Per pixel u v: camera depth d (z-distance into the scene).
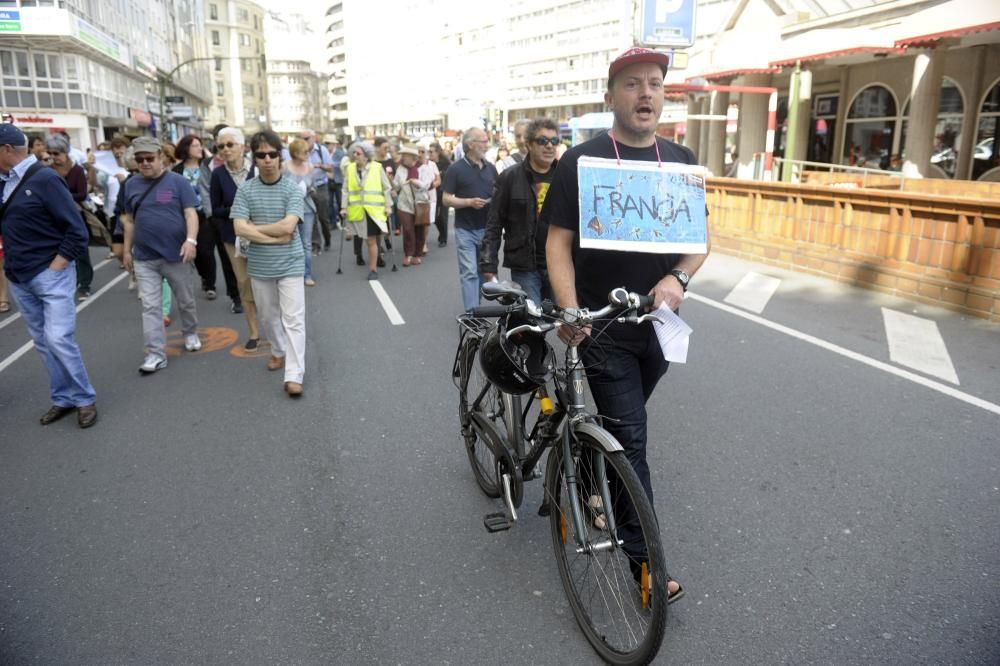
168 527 3.64
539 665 2.61
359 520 3.66
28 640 2.80
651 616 2.39
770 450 4.31
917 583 3.02
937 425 4.61
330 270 11.20
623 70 2.72
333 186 15.90
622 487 2.55
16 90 33.25
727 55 20.36
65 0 31.73
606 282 2.83
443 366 6.11
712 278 9.58
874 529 3.44
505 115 97.38
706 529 3.48
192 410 5.25
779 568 3.15
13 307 9.01
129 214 6.17
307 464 4.32
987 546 3.28
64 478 4.21
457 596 3.03
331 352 6.64
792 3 20.59
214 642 2.77
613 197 2.69
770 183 10.54
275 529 3.60
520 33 92.94
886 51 15.01
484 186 7.02
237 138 6.99
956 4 13.50
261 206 5.35
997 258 7.12
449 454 4.41
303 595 3.06
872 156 20.39
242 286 6.72
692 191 2.78
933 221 7.84
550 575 3.17
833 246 9.45
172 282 6.45
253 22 114.19
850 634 2.72
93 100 37.06
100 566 3.31
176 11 63.91
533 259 5.40
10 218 4.73
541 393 3.07
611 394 2.79
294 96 159.75
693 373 5.69
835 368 5.73
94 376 6.10
